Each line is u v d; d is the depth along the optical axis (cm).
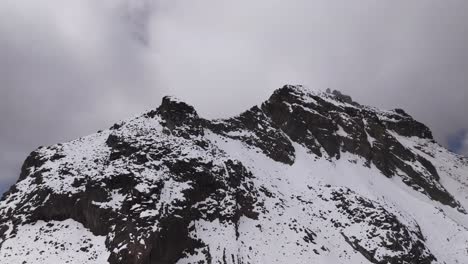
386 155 13262
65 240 7338
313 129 12731
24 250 7175
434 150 17038
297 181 10525
